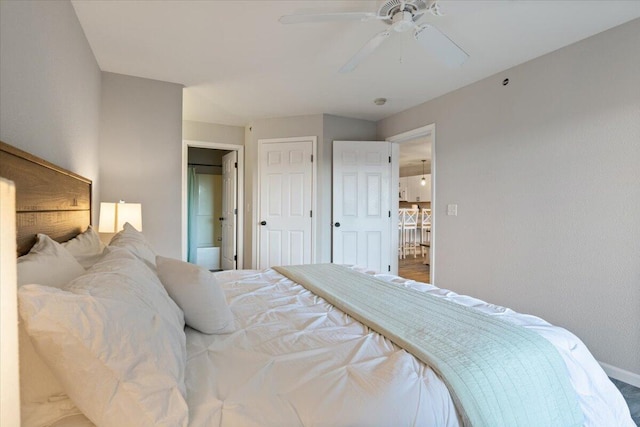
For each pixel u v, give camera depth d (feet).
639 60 6.76
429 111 12.20
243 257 16.51
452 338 3.94
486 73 9.70
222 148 16.38
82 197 6.62
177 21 7.08
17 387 1.75
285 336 4.10
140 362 2.57
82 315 2.41
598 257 7.38
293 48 8.31
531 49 8.21
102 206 8.05
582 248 7.66
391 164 14.43
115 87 9.63
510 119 9.29
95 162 8.72
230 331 4.27
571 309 7.86
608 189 7.22
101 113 9.41
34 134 4.55
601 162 7.33
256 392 2.95
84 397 2.42
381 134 14.90
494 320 4.56
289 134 14.42
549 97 8.34
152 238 10.06
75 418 2.64
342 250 14.08
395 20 5.67
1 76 3.63
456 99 11.05
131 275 3.56
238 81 10.39
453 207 11.07
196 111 13.71
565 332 4.37
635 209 6.81
